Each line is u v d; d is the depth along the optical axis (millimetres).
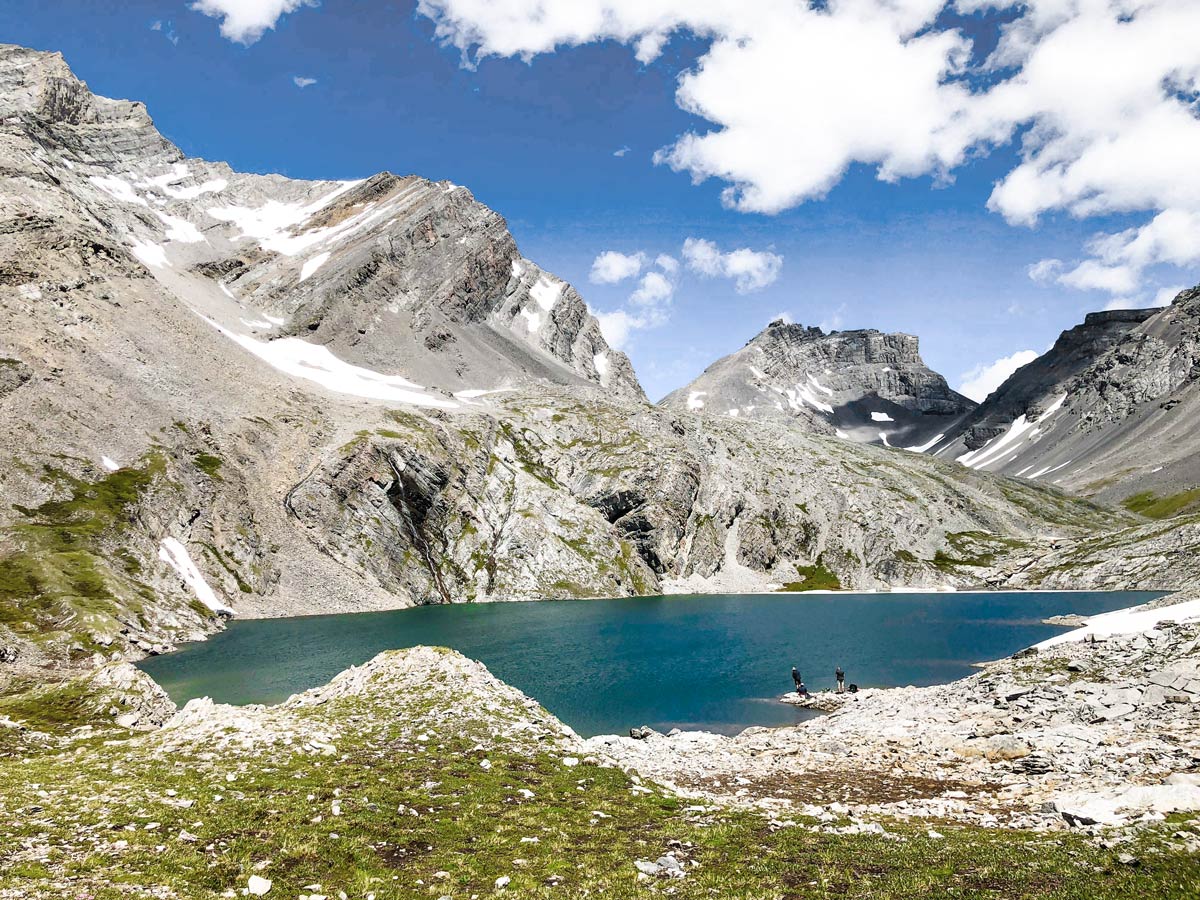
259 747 30734
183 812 22438
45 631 79000
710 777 37219
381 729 35812
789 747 44281
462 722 37438
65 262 160250
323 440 169875
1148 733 37812
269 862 19484
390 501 164750
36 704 43812
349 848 20984
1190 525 167000
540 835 23406
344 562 147375
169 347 166250
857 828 25484
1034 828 24672
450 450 189500
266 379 184500
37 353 133000
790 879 19594
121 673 47250
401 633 106688
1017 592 176375
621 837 23625
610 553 188875
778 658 89750
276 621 119250
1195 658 45844
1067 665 52719
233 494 141500
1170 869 17125
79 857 18219
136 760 29078
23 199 167500
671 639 104438
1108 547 183375
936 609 142875
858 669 82875
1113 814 23875
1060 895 16594
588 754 35250
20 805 21797
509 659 88625
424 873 19844
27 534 99500
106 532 109438
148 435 137875
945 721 47938
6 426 116438
